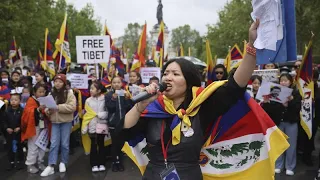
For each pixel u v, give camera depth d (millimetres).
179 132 2166
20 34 16562
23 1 15406
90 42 8016
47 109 5918
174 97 2299
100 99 6266
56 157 6059
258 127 2381
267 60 2018
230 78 2201
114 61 11219
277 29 1974
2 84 8797
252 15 2119
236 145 2434
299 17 14781
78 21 34281
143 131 2373
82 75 7758
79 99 7520
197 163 2230
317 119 6379
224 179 2461
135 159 2555
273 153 2203
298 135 6539
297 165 6461
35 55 25281
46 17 19766
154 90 2162
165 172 2158
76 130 7820
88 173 6129
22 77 8516
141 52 9930
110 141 6324
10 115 6324
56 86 6031
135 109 2254
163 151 2195
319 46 17609
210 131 2385
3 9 14656
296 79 6000
